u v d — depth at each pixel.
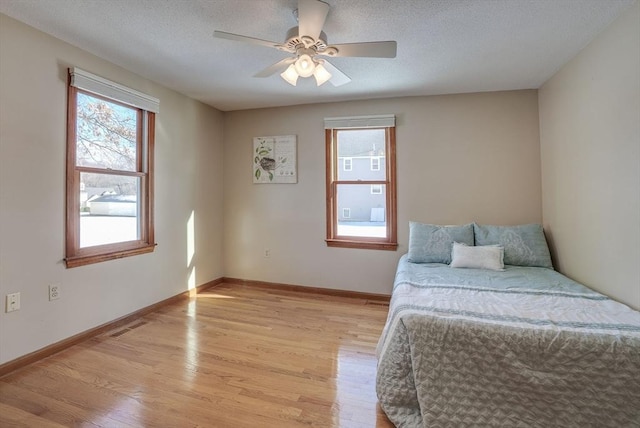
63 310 2.35
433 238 3.13
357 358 2.25
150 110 3.04
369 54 1.94
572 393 1.33
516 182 3.25
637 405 1.28
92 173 2.59
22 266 2.10
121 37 2.26
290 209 3.95
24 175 2.11
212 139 3.99
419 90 3.30
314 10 1.58
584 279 2.43
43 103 2.21
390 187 3.58
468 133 3.36
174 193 3.40
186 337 2.58
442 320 1.53
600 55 2.17
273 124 3.99
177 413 1.66
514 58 2.55
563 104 2.70
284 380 1.97
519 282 2.34
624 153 1.95
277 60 2.63
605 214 2.16
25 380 1.94
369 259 3.66
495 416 1.38
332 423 1.60
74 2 1.85
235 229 4.18
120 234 2.85
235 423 1.59
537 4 1.84
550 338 1.39
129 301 2.89
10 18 2.02
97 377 1.98
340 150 3.82
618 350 1.31
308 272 3.89
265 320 2.96
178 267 3.47
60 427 1.55
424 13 1.93
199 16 1.99
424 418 1.42
